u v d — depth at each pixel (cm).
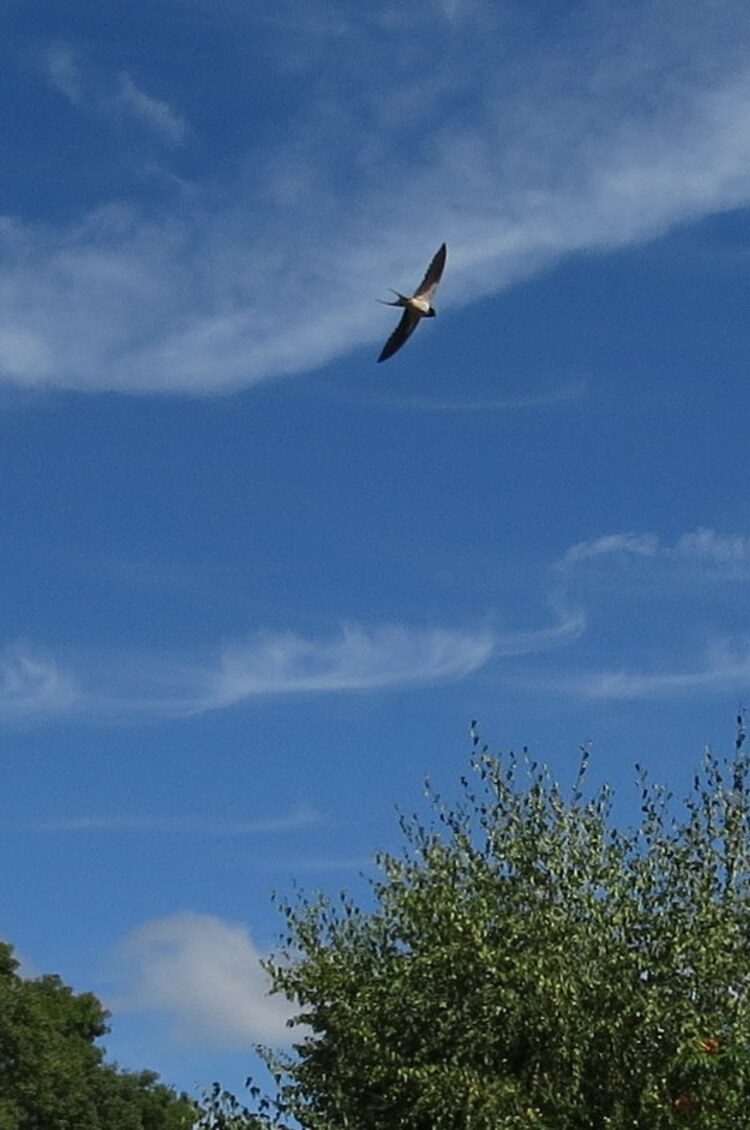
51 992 7438
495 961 2733
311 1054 3028
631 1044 2650
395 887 3009
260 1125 2934
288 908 3077
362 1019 2853
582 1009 2667
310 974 2967
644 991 2664
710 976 2694
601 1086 2664
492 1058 2731
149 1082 7362
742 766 2886
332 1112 2898
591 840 2869
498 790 2972
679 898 2814
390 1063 2812
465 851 2970
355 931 3053
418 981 2825
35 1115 6334
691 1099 2633
